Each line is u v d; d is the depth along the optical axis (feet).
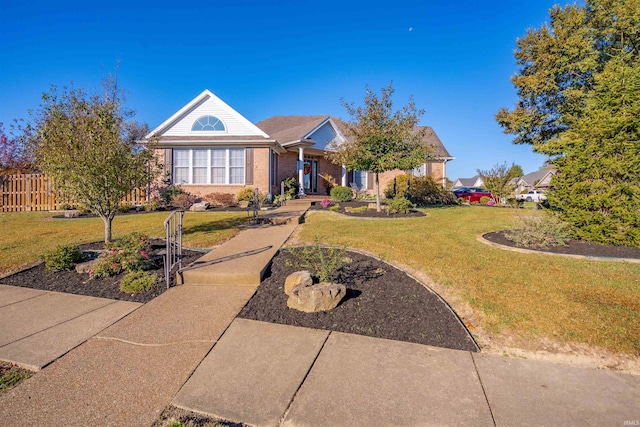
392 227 29.63
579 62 48.21
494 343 11.43
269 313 13.60
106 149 22.39
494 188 72.38
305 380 9.29
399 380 9.30
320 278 16.22
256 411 8.07
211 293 15.85
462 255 20.51
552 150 40.81
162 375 9.53
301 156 57.06
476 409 8.18
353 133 38.24
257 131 52.54
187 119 53.67
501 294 14.80
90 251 22.80
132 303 14.88
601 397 8.72
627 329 11.91
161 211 45.83
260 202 47.44
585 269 17.95
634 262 19.24
